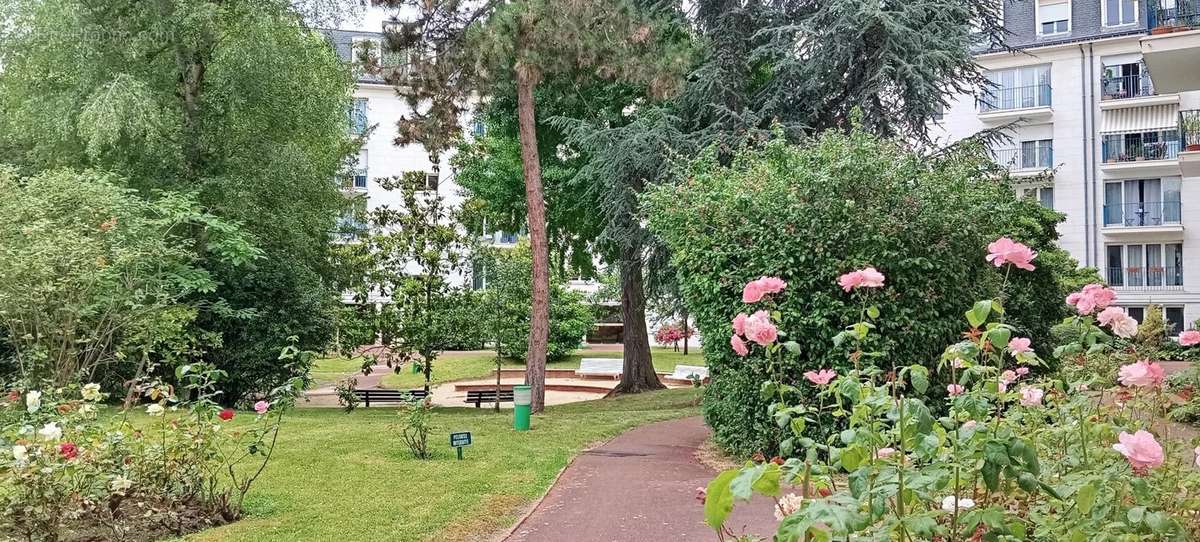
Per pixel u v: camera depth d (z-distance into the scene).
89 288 12.27
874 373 3.49
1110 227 30.19
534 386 15.97
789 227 9.06
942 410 8.84
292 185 17.45
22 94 17.02
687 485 8.30
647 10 17.67
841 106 16.52
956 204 9.45
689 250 9.91
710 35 17.39
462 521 6.66
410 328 18.06
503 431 12.46
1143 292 29.88
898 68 14.75
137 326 13.29
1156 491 3.23
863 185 9.02
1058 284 13.25
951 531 2.79
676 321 31.98
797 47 16.16
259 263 17.84
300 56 17.73
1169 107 29.58
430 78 16.25
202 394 7.06
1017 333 11.30
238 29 17.05
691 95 17.06
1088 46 30.53
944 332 9.02
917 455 2.90
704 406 10.73
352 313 19.14
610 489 8.14
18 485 5.44
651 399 18.58
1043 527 2.91
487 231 23.44
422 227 18.53
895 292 8.85
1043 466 3.42
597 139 16.91
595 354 37.81
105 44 15.86
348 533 6.18
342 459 9.49
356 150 23.84
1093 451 3.56
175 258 15.13
